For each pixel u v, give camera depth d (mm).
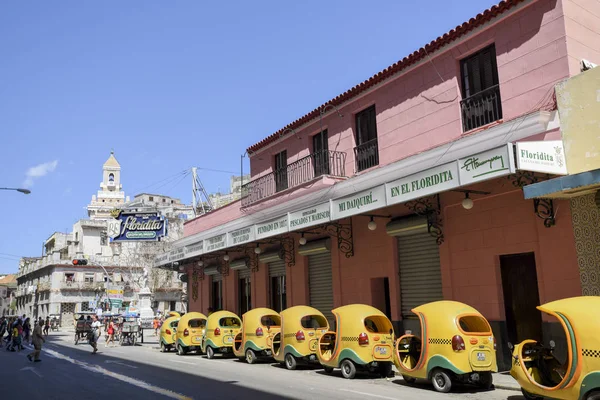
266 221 17328
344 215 13836
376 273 15961
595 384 6902
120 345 27359
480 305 12711
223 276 25047
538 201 11430
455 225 13500
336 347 12367
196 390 10648
